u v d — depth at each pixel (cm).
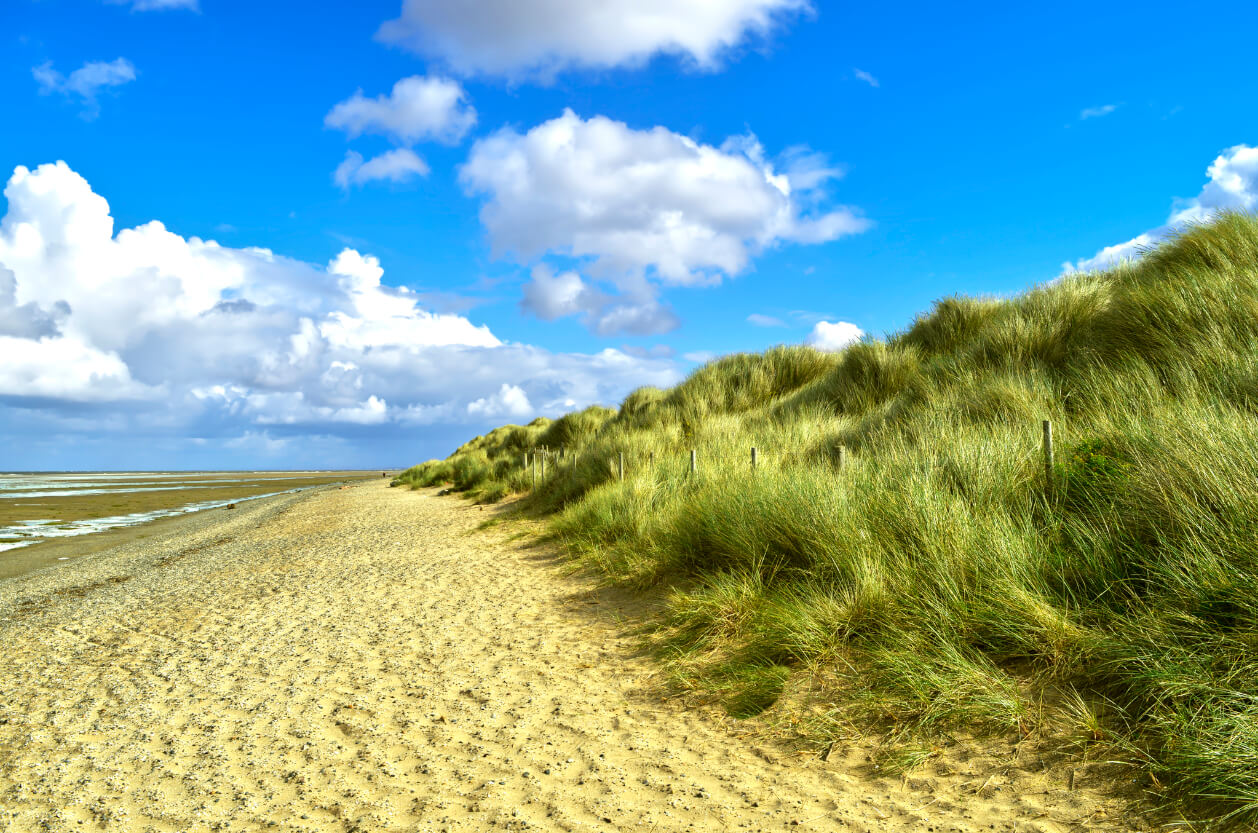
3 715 453
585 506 1034
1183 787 258
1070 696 328
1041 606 370
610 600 659
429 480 3164
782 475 721
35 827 299
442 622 638
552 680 471
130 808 314
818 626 438
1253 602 309
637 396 2033
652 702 422
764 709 387
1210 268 815
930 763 310
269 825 294
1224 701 275
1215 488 387
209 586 923
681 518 722
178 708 448
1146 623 331
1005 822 263
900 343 1293
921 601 421
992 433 650
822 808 288
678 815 291
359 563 1004
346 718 418
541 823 289
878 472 622
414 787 326
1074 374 770
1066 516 468
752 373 1630
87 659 588
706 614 517
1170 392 615
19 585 1136
